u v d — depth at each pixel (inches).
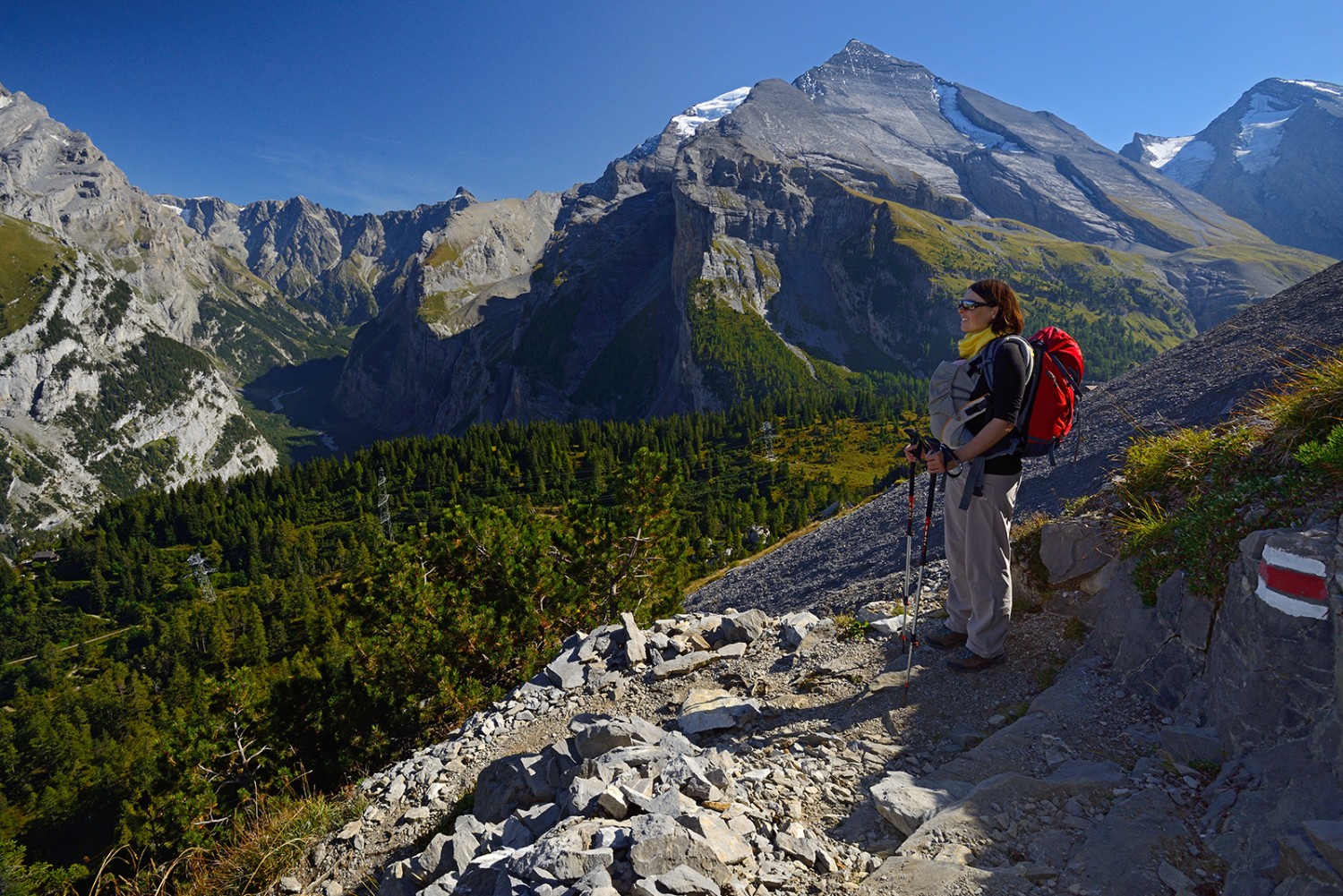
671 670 297.7
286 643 4645.7
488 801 235.1
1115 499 269.3
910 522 237.9
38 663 5078.7
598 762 201.2
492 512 716.7
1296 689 151.2
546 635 619.5
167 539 7450.8
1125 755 174.9
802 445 7608.3
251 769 666.8
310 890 243.3
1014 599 270.7
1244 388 577.6
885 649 259.3
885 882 139.9
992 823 151.0
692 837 142.7
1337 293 689.0
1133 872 131.4
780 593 1020.5
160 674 4562.0
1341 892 105.2
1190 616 191.5
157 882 292.4
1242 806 139.9
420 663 576.7
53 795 2950.3
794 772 191.3
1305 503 180.7
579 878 137.3
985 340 209.5
